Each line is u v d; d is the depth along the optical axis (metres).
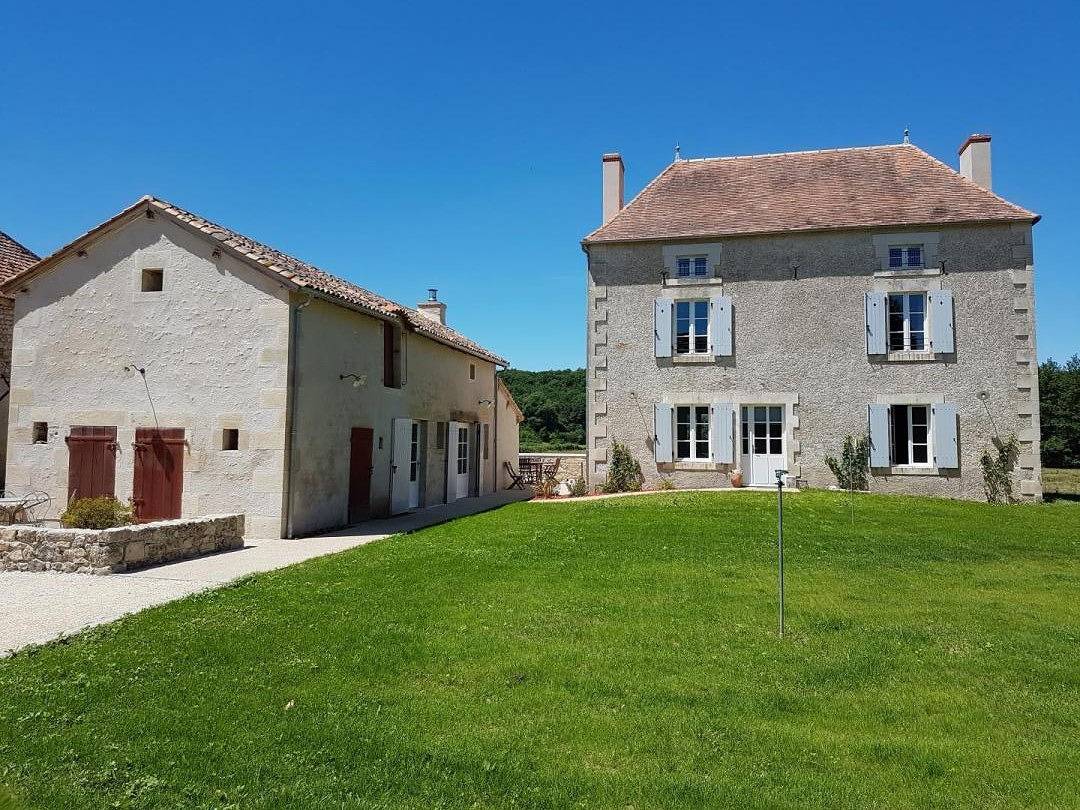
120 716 4.21
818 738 3.98
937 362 16.44
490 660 5.21
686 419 17.84
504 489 23.33
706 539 10.22
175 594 7.29
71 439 12.02
